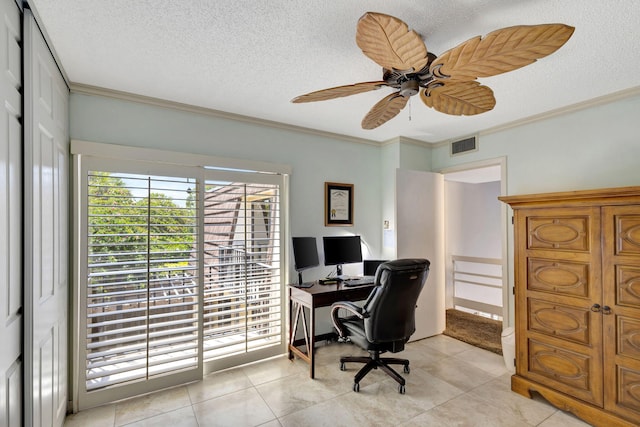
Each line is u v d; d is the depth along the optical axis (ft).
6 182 4.10
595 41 5.81
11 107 4.29
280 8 5.00
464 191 18.08
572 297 7.31
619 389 6.57
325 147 11.71
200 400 7.89
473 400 7.92
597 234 6.93
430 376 9.18
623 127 8.11
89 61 6.58
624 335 6.52
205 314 9.05
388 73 5.43
